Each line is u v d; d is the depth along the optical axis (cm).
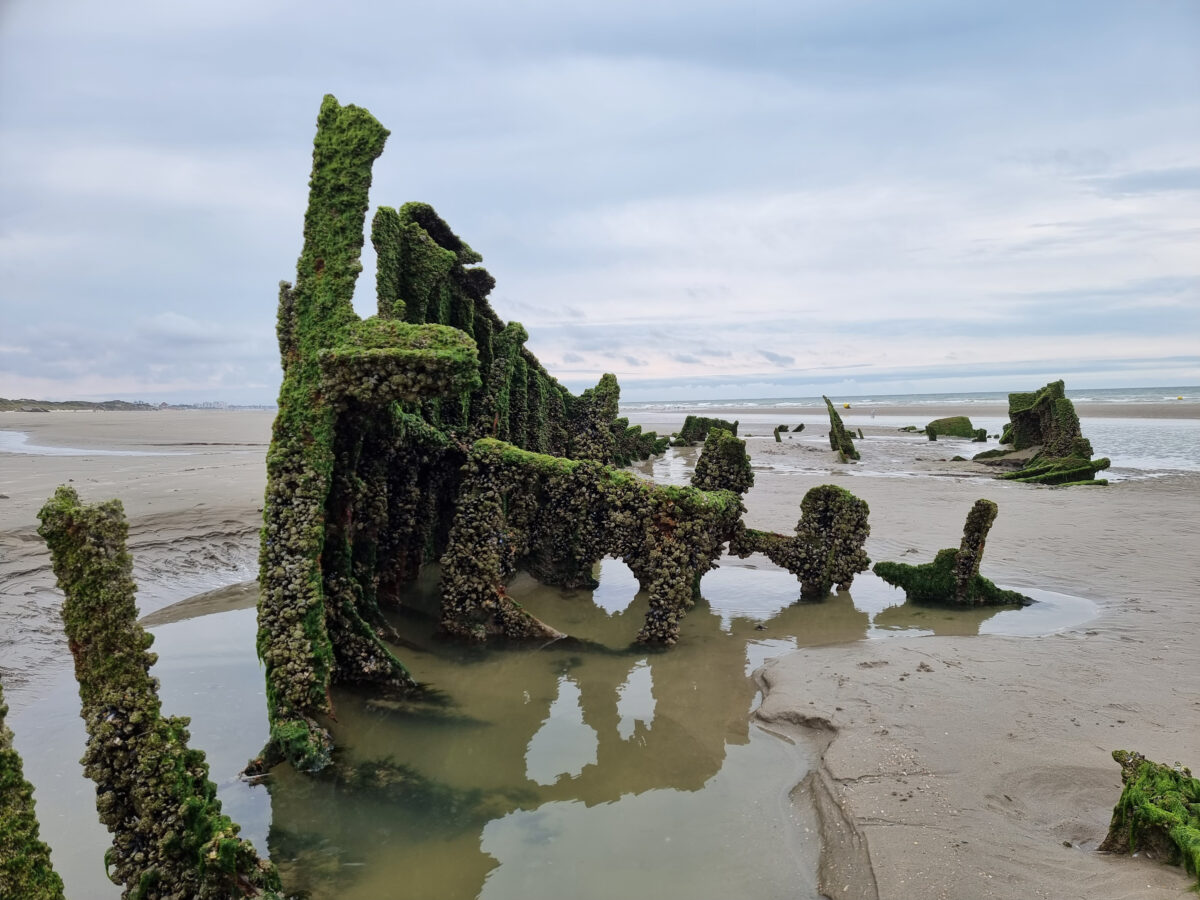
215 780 736
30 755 772
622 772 755
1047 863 558
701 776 745
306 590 814
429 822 671
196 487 2186
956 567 1337
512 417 1641
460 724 868
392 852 627
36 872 418
